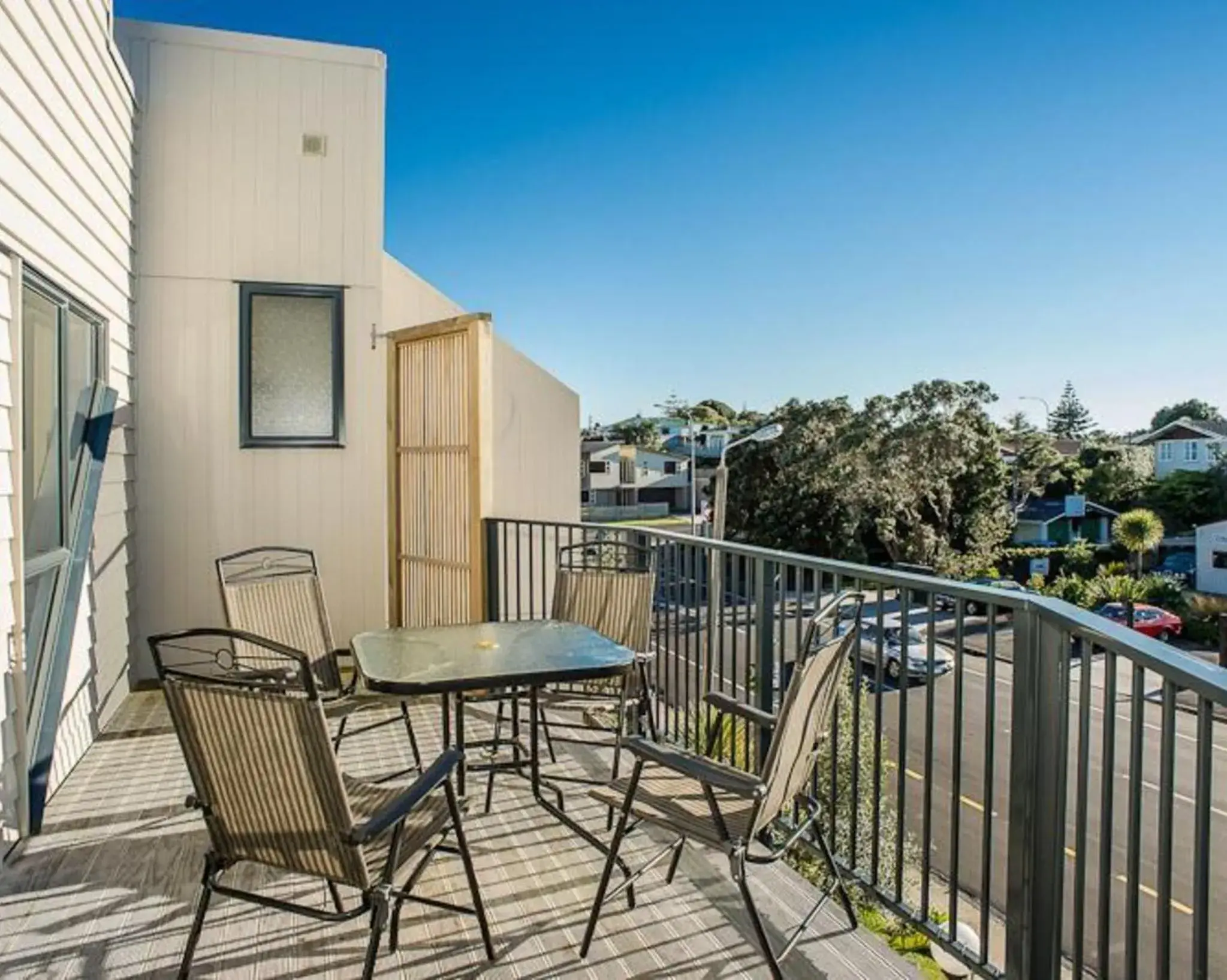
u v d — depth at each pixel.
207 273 5.34
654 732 3.72
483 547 4.78
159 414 5.27
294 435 5.55
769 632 3.11
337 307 5.60
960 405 29.05
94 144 4.03
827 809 3.33
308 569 3.91
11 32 2.87
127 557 4.95
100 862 2.88
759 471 30.86
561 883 2.74
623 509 35.03
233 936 2.41
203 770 1.99
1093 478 29.11
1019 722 1.99
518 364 7.20
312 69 5.54
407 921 2.49
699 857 2.94
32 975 2.22
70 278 3.62
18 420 2.94
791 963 2.29
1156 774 8.29
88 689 4.06
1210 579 19.02
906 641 2.42
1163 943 1.50
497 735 3.81
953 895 2.27
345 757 3.94
